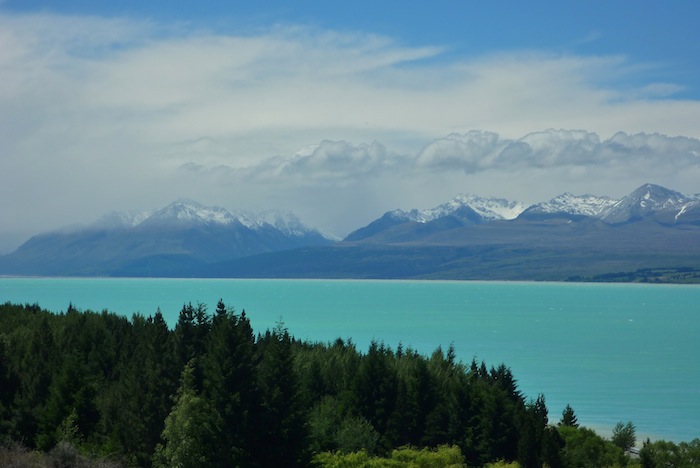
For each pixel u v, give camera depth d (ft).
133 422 305.73
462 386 369.91
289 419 279.49
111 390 338.13
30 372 351.67
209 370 291.38
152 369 322.96
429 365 425.69
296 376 288.71
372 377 378.32
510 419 358.64
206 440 271.69
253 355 289.12
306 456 283.79
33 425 319.88
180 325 341.41
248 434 274.36
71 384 320.09
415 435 363.76
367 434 340.18
